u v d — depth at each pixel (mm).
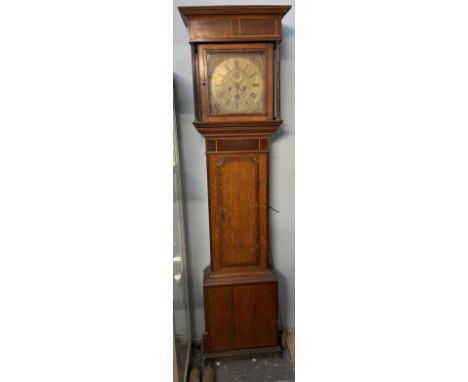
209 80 1342
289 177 1672
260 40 1311
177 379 1355
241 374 1545
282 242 1730
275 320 1558
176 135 1600
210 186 1442
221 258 1520
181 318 1632
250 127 1376
